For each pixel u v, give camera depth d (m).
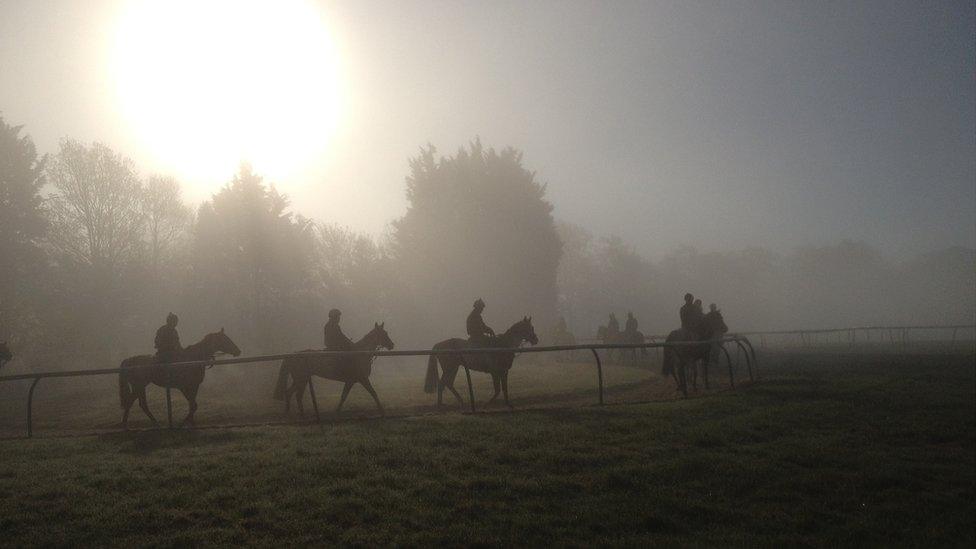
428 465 10.66
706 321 20.48
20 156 36.97
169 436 13.41
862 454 12.38
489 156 56.44
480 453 11.48
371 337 16.53
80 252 38.38
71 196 38.56
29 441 13.57
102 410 20.09
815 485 10.59
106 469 10.45
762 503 9.84
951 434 14.08
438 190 55.19
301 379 15.75
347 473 10.16
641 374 27.61
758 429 14.16
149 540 7.67
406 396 20.02
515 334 17.59
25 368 37.88
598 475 10.40
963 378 22.53
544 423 14.01
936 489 10.77
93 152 38.91
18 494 9.19
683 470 10.91
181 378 15.34
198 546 7.52
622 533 8.45
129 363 15.64
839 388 19.66
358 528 8.11
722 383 22.88
